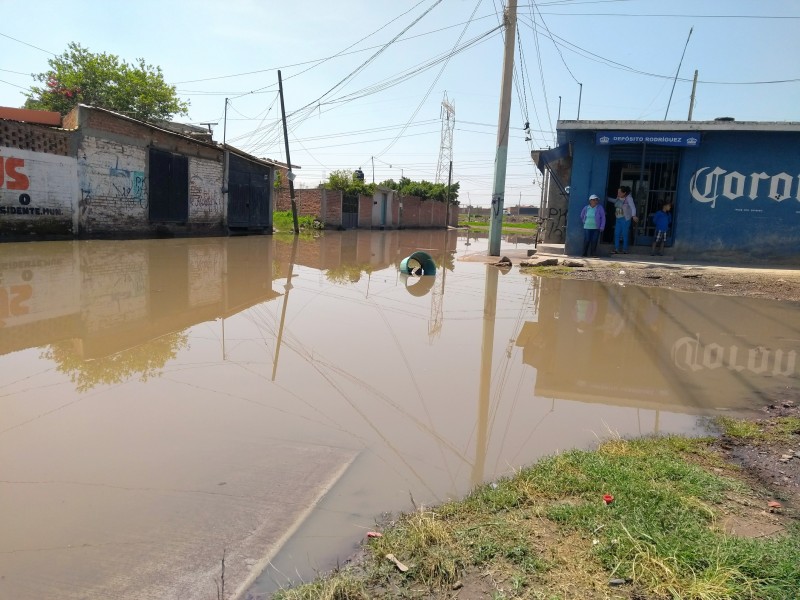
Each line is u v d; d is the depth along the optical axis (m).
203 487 2.95
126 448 3.35
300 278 10.95
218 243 18.25
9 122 13.51
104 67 31.08
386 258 16.52
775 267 14.48
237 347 5.68
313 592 2.15
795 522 2.70
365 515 2.77
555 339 6.68
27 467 3.08
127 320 6.54
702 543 2.42
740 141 14.62
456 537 2.52
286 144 24.69
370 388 4.66
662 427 4.08
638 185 15.59
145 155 17.81
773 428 4.05
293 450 3.44
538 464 3.28
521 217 89.25
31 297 7.42
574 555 2.38
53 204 14.81
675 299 9.55
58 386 4.35
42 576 2.23
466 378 5.07
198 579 2.25
